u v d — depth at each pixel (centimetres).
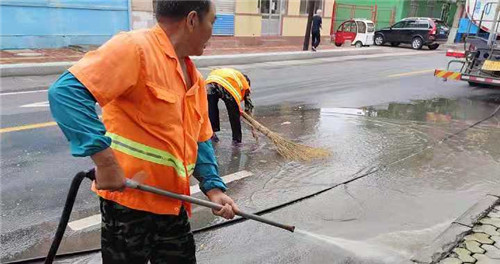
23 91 825
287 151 520
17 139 538
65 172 445
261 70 1301
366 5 2784
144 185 166
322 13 2322
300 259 306
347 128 666
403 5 2928
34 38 1285
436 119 747
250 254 311
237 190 420
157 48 161
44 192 398
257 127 540
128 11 1464
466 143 603
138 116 163
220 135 602
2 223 341
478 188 441
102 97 148
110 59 149
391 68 1459
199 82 188
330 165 497
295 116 735
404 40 2392
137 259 182
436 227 356
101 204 179
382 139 610
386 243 329
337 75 1252
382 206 394
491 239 327
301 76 1207
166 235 189
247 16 1941
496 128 696
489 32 1013
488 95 993
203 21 166
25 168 450
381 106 839
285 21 2127
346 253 314
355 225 358
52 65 1036
